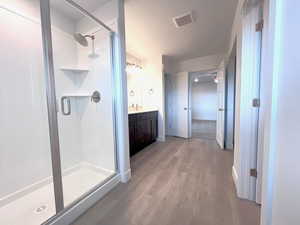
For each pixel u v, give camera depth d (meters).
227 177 2.00
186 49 3.36
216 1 1.77
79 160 2.23
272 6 0.73
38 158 1.73
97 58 1.98
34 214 1.34
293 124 0.59
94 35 1.96
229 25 2.32
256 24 1.38
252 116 1.46
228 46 3.09
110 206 1.46
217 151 3.09
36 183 1.71
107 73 1.91
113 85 1.88
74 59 2.15
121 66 1.85
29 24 1.63
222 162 2.51
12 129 1.53
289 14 0.61
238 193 1.57
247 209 1.39
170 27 2.36
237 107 1.74
